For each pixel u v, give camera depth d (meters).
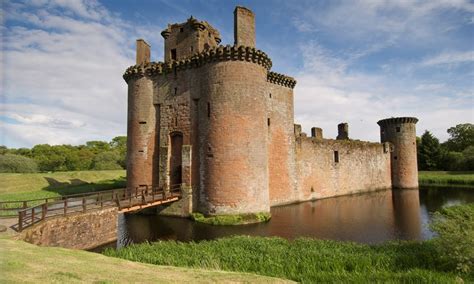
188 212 24.25
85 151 83.56
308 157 35.31
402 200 34.72
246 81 23.75
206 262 11.37
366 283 8.93
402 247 13.40
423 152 73.06
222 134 23.30
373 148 47.06
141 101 27.89
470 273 9.86
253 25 25.08
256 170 23.59
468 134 82.69
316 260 11.66
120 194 28.66
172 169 26.70
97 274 8.21
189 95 26.05
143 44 29.44
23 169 53.53
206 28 28.47
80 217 15.12
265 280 8.73
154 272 9.02
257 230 20.09
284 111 32.41
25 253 9.62
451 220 11.92
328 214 25.86
